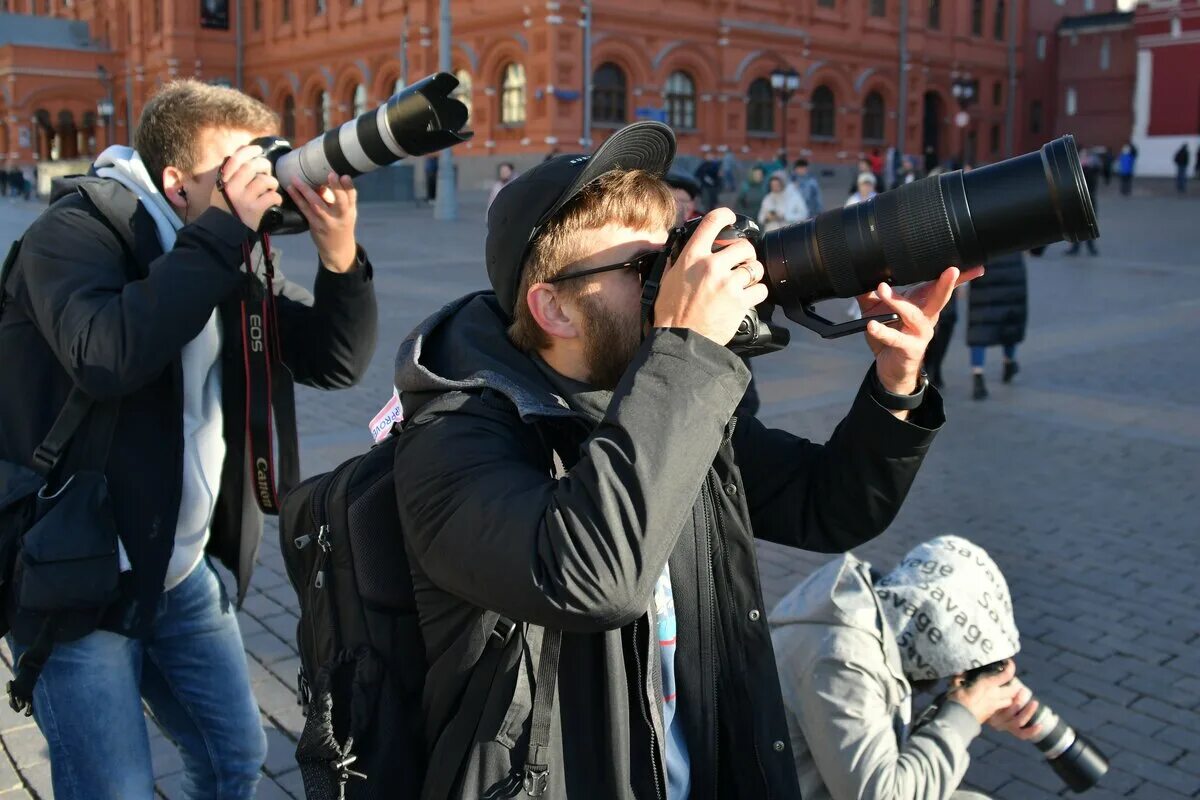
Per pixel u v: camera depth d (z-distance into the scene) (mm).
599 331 1354
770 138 35719
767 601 4566
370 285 2295
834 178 37531
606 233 1343
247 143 2094
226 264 1884
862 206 1388
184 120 2051
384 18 36375
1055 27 49250
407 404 1401
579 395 1390
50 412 2012
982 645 2066
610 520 1155
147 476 2031
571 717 1326
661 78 32750
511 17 31234
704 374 1211
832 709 1981
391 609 1393
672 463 1174
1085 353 10242
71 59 49688
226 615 2299
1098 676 3947
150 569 2035
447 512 1246
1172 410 8016
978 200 1322
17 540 1945
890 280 1386
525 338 1426
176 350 1861
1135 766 3379
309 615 1470
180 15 43500
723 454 1458
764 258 1401
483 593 1214
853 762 1943
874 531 1616
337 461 6340
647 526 1161
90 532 1926
